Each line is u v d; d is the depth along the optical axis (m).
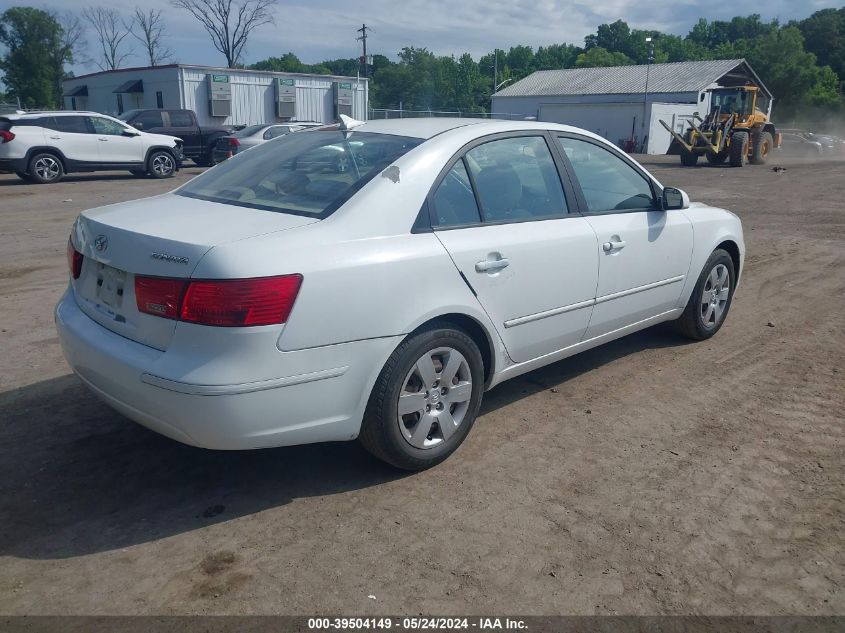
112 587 2.73
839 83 87.56
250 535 3.07
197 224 3.20
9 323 5.88
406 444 3.45
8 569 2.82
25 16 62.53
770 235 10.69
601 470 3.63
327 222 3.19
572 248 4.06
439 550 2.98
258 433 2.98
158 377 2.89
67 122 17.33
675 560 2.94
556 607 2.67
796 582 2.83
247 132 21.06
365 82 35.22
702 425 4.16
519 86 57.06
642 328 4.96
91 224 3.40
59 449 3.77
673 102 46.88
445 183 3.59
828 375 4.95
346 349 3.11
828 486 3.51
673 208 4.76
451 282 3.46
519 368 4.04
